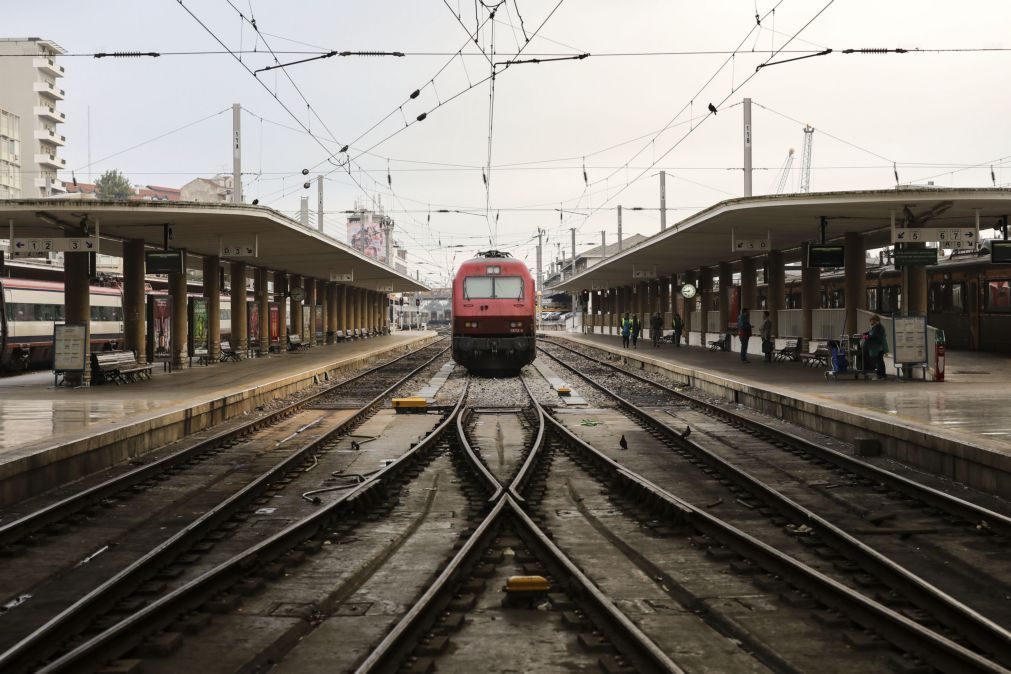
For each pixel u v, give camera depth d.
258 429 16.03
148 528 8.39
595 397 21.89
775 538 7.72
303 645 5.15
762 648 5.02
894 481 9.80
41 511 8.23
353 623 5.56
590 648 4.95
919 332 19.25
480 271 28.31
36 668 4.76
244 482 10.77
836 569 6.63
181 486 10.52
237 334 32.84
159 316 31.14
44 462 10.07
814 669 4.70
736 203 19.95
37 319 32.09
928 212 20.22
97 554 7.43
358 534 8.02
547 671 4.69
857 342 20.91
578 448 12.91
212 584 6.06
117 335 37.66
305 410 19.61
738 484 10.23
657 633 5.31
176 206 19.28
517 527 7.86
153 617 5.30
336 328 54.44
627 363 35.00
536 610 5.72
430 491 10.10
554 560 6.66
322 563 7.00
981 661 4.37
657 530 7.86
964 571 6.69
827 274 38.53
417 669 4.62
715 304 41.38
